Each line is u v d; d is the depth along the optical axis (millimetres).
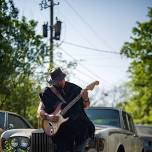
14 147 8203
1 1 18188
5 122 11375
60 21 24469
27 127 12133
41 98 7379
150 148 21469
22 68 19125
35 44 19484
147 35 36594
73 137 7332
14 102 19719
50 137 7438
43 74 19984
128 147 10531
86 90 7332
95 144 8664
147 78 38219
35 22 19328
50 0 25625
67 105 7316
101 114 11062
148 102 44219
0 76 18094
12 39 18641
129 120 11555
